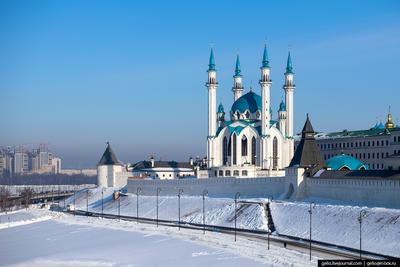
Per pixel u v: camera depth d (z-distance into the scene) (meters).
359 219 144.12
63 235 191.75
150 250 156.00
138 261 143.12
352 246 148.50
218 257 141.88
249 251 146.88
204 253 147.50
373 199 183.00
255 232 180.38
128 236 181.88
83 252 158.25
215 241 163.38
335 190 199.00
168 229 194.25
